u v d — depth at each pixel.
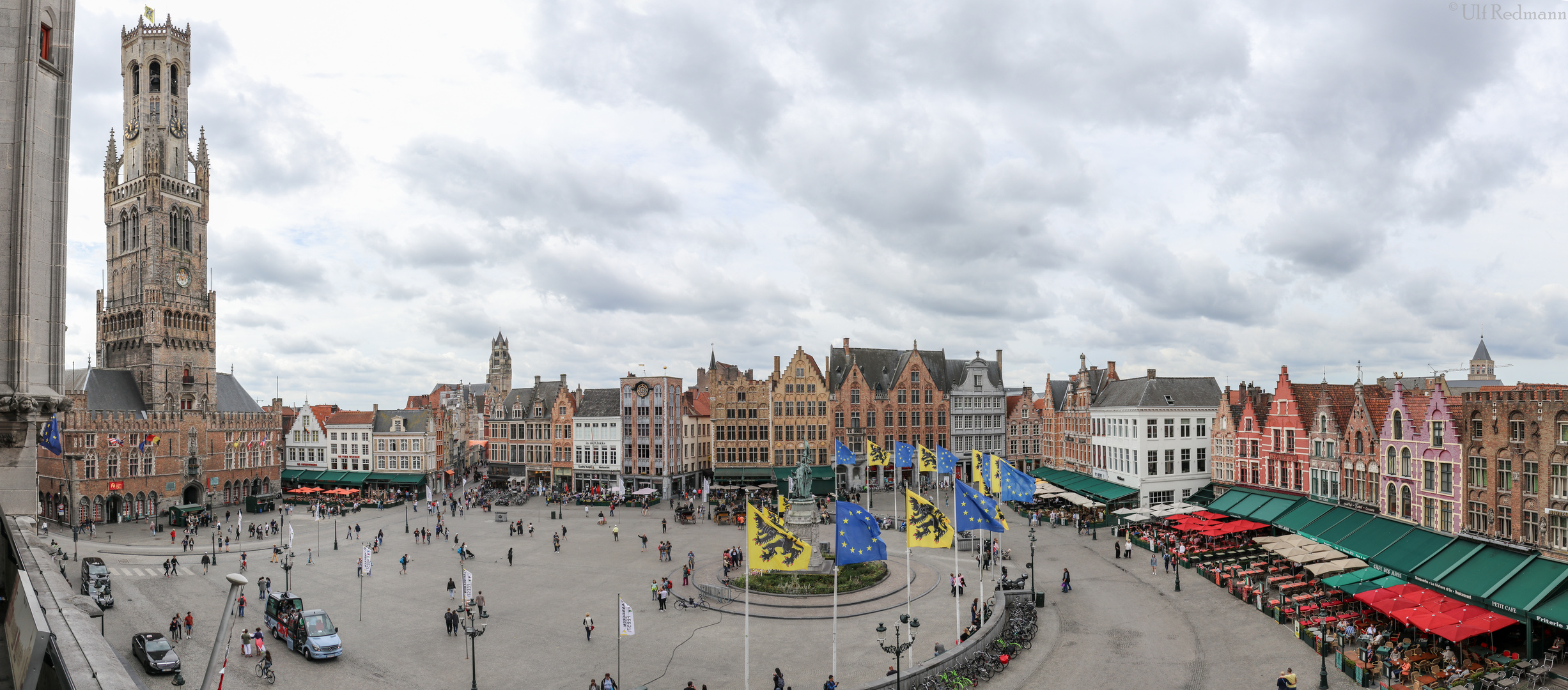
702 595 59.06
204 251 127.75
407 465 137.38
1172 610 55.00
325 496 133.25
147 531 97.81
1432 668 41.41
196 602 58.62
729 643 48.66
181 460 116.19
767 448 131.38
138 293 120.94
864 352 138.12
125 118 128.50
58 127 25.52
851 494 117.56
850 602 55.88
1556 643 42.06
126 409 114.75
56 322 25.50
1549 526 47.78
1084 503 91.69
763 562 42.25
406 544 84.38
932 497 116.19
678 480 129.00
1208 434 98.94
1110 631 50.28
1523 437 50.22
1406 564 53.62
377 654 47.19
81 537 92.75
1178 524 76.00
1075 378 125.31
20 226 24.03
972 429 135.12
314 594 61.88
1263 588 56.59
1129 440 98.56
